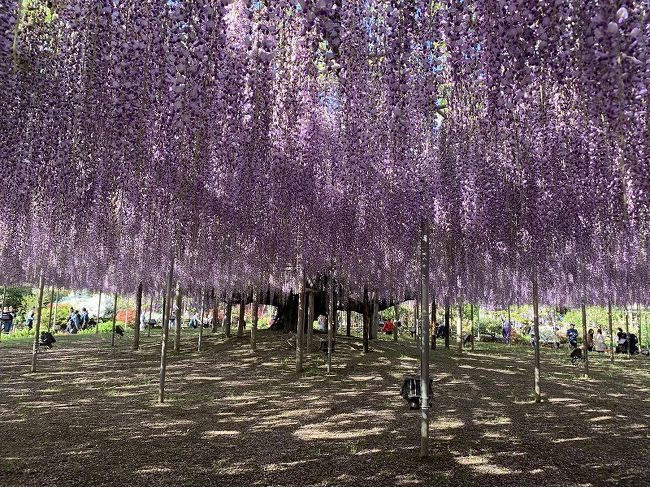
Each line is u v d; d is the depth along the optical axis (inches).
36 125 150.3
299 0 104.3
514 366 499.5
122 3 131.3
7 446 195.3
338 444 204.5
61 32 148.9
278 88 171.8
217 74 141.4
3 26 127.7
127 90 129.6
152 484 157.2
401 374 403.5
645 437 224.8
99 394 307.0
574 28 93.9
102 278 428.1
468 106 175.2
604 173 166.4
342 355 514.6
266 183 199.6
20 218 202.1
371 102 159.9
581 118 152.3
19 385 335.3
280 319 756.0
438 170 202.4
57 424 231.0
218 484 157.9
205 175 177.8
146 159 156.1
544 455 194.1
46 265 318.7
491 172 201.0
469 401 303.4
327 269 320.8
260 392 320.5
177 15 117.0
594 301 539.2
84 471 167.9
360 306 640.4
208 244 238.7
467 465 179.9
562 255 296.7
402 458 187.3
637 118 109.3
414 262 284.7
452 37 124.3
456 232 238.5
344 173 215.0
